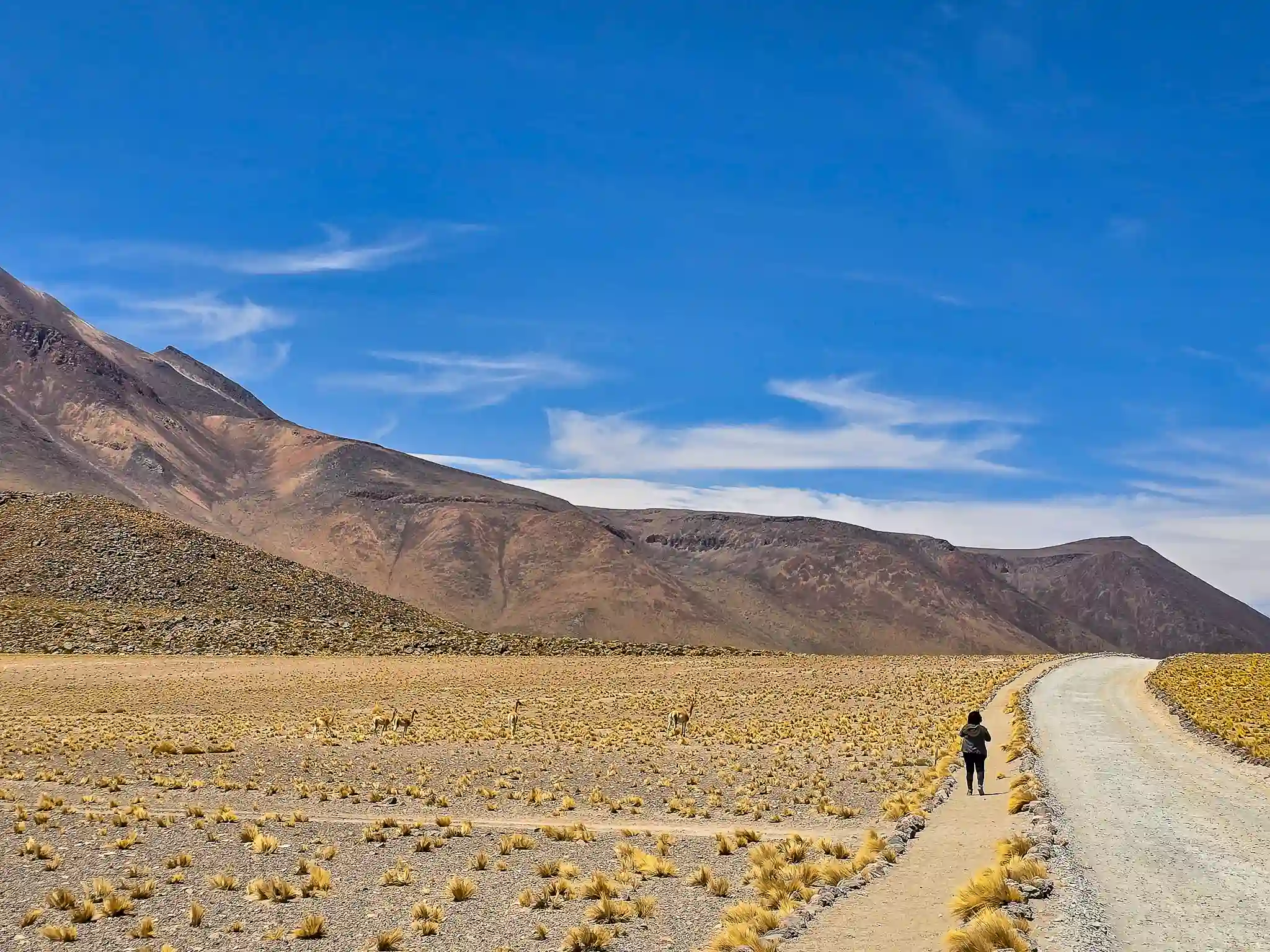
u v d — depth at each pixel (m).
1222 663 81.06
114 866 21.53
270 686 74.62
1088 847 19.45
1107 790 26.75
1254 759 33.06
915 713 53.53
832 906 16.14
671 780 34.47
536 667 93.06
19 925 17.30
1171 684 62.66
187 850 23.17
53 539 144.62
